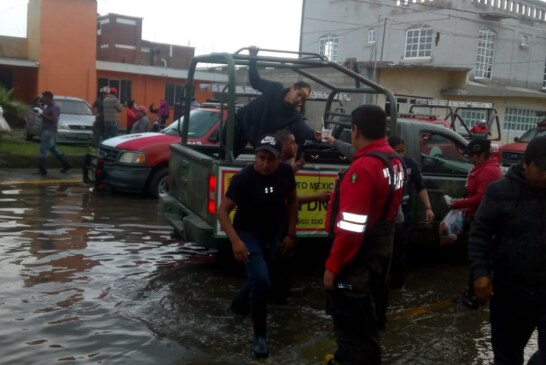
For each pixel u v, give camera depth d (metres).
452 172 7.82
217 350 4.73
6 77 25.16
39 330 4.89
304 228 6.42
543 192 3.68
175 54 31.95
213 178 6.01
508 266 3.76
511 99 28.09
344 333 3.98
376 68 23.73
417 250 8.61
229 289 6.21
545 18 34.44
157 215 9.58
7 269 6.35
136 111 15.38
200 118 11.19
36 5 24.33
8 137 17.56
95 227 8.49
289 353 4.78
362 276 3.90
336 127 7.81
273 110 6.06
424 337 5.37
